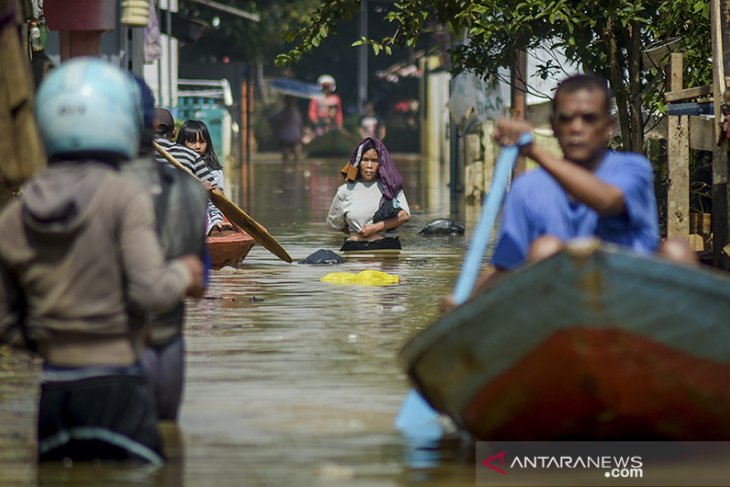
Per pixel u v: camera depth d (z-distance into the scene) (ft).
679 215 75.51
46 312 35.76
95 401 36.32
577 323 35.91
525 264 37.14
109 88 36.24
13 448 39.65
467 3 91.91
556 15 88.63
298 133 281.74
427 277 79.15
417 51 337.52
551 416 38.83
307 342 56.90
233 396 46.47
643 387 37.35
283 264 85.71
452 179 170.40
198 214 40.75
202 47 276.00
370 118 310.24
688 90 74.54
